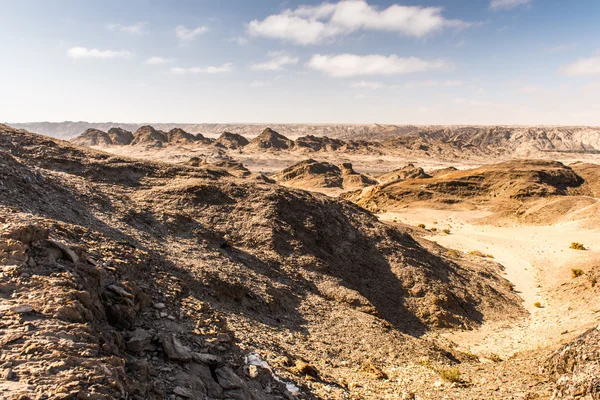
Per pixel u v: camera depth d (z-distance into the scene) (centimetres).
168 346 908
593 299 2875
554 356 1451
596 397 1088
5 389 552
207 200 3080
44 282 859
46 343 675
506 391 1359
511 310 3161
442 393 1376
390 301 2789
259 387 996
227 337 1157
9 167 1911
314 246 3011
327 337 1858
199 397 797
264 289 2062
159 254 1889
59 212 1833
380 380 1495
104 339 786
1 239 925
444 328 2648
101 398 597
